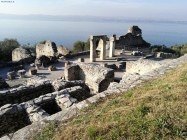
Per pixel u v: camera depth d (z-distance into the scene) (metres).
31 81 13.67
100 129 4.27
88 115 5.50
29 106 7.20
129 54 31.59
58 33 171.38
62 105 7.54
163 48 42.69
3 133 6.67
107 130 4.23
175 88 6.04
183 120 4.28
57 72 22.19
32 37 130.50
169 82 6.97
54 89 10.47
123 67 24.02
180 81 6.77
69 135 4.40
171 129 4.02
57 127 5.09
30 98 9.81
